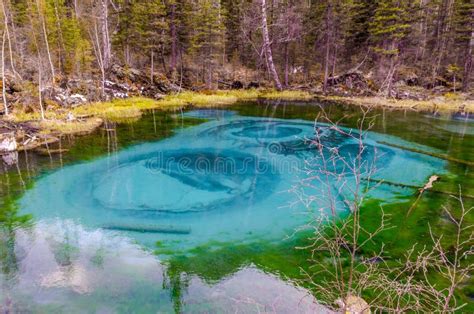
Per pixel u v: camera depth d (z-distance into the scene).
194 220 6.91
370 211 7.19
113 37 29.12
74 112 17.81
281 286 4.77
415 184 8.77
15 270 5.09
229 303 4.42
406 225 6.55
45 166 10.05
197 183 8.94
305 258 5.50
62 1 24.73
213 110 21.14
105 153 11.51
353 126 16.41
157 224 6.70
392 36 25.83
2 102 16.03
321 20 29.17
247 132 15.16
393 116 19.19
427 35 33.94
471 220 6.72
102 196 8.01
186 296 4.58
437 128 15.93
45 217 6.91
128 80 25.44
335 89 28.97
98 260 5.44
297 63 33.56
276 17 31.56
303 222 6.81
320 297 4.43
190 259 5.51
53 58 22.72
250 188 8.62
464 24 28.56
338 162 10.73
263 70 33.34
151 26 26.94
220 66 32.84
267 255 5.62
